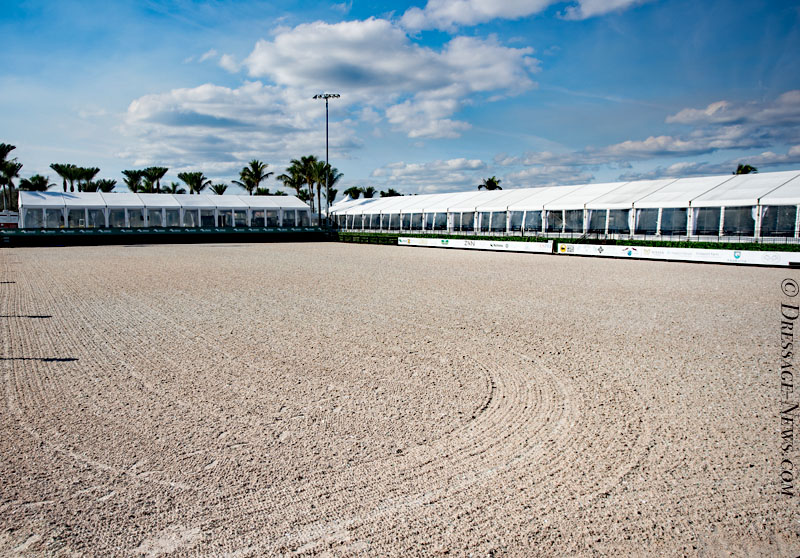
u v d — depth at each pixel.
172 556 3.70
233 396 6.92
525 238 38.56
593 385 7.33
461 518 4.15
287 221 55.25
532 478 4.77
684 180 36.75
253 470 4.93
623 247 31.36
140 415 6.28
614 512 4.21
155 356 8.85
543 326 11.16
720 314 12.49
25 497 4.47
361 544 3.83
